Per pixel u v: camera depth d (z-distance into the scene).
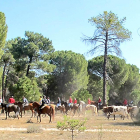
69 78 61.72
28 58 54.62
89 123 22.14
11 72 56.56
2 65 48.19
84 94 41.62
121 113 25.72
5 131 16.95
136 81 76.44
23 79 40.22
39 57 55.16
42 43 54.16
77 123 13.26
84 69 63.44
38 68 53.41
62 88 63.78
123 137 14.14
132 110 25.38
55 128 18.47
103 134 15.31
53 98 67.50
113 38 39.06
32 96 39.62
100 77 69.19
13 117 28.11
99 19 38.62
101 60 68.25
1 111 37.59
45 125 20.62
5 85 55.47
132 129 17.94
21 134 15.48
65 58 63.28
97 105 35.84
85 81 63.69
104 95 39.69
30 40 54.94
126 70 67.19
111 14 38.78
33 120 25.50
